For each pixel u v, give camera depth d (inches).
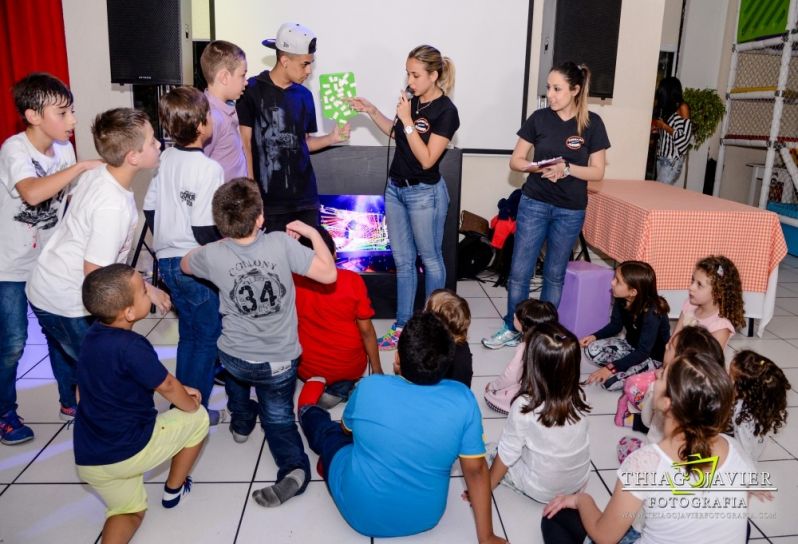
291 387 87.7
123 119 77.4
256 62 173.0
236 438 97.3
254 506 82.6
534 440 79.6
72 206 82.4
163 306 84.2
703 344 81.6
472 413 69.6
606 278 133.6
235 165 111.4
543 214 128.4
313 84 176.6
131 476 73.1
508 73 183.5
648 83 190.4
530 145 131.0
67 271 82.9
